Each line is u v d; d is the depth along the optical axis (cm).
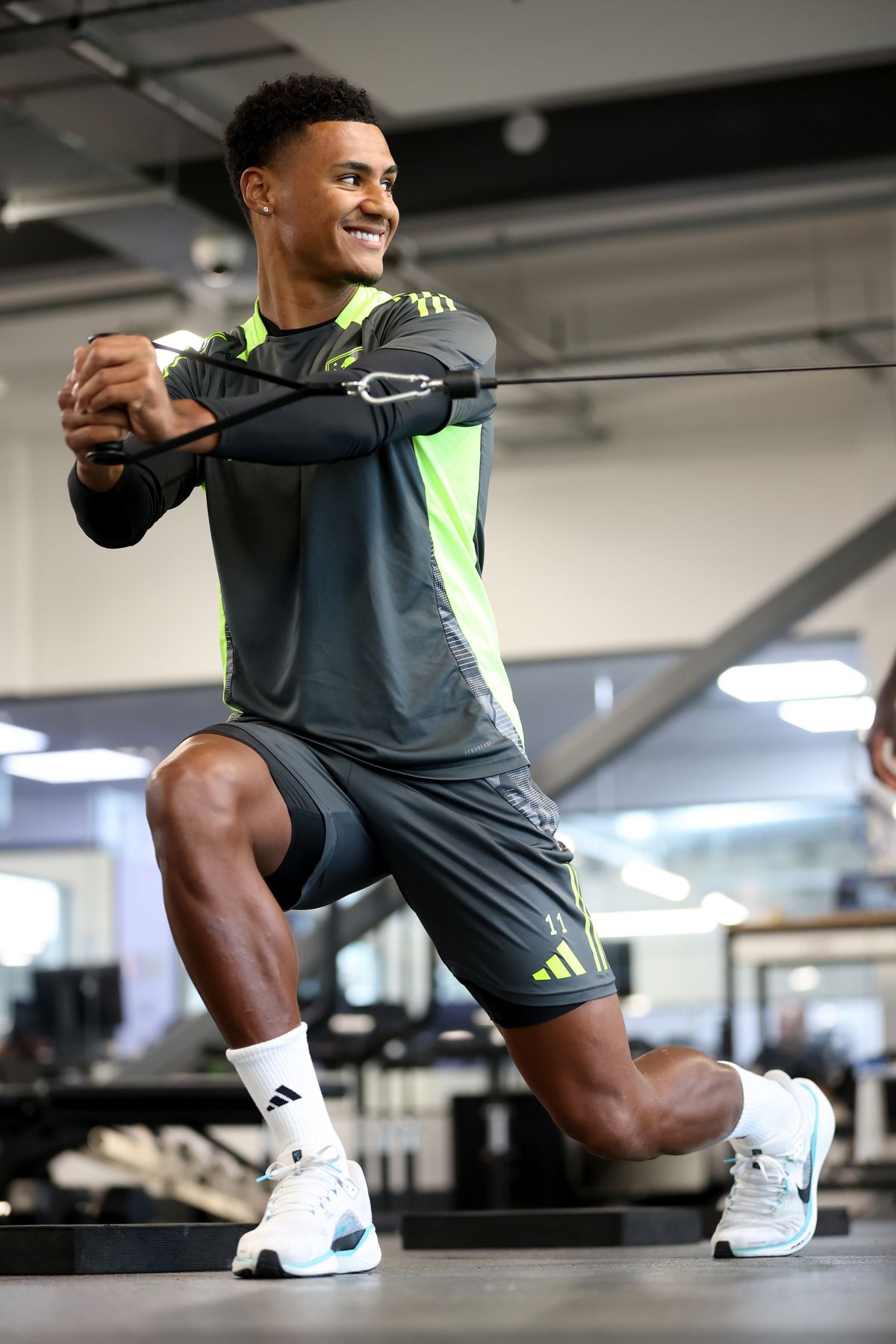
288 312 202
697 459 1112
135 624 1176
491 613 194
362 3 636
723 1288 146
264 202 201
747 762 1074
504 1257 252
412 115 755
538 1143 693
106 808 1177
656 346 1072
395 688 184
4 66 789
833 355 1008
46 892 1178
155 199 741
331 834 180
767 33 666
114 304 1023
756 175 779
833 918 744
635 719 887
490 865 183
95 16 629
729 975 763
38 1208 614
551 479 1141
